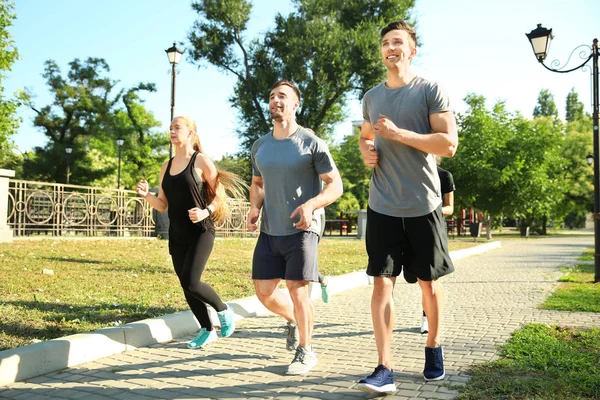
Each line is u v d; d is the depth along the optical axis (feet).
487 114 97.86
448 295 24.57
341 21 99.55
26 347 11.80
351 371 11.76
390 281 10.37
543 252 57.57
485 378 10.64
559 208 141.79
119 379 11.39
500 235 124.88
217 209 13.89
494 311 19.61
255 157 12.64
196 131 14.20
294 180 12.06
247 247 44.55
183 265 13.88
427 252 10.26
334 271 30.63
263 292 12.65
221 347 14.32
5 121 69.46
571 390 9.63
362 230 74.74
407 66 10.65
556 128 110.22
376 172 10.72
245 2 94.58
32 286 20.29
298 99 12.80
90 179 107.04
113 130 112.98
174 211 13.70
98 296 19.19
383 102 10.66
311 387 10.61
